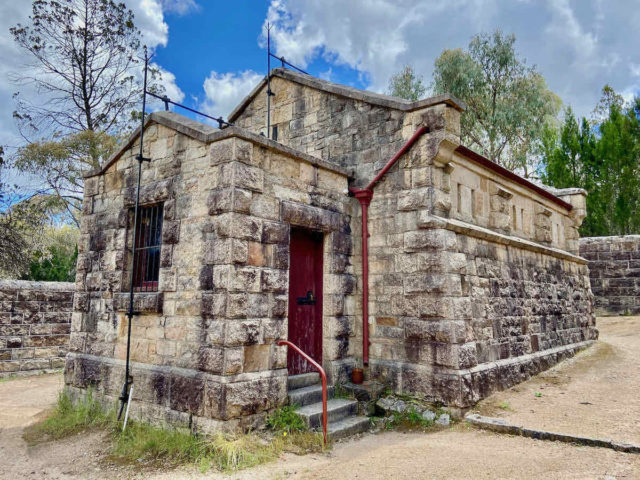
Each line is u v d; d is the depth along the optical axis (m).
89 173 8.77
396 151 8.13
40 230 18.75
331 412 6.58
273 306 6.48
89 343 8.09
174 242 6.83
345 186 8.27
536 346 9.65
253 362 6.12
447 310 7.06
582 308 12.51
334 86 9.22
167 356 6.61
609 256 17.23
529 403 7.28
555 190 13.50
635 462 4.87
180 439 5.80
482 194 9.04
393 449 5.71
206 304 6.14
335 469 5.06
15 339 11.60
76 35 19.55
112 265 7.90
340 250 7.95
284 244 6.79
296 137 9.91
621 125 21.12
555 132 23.22
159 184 7.27
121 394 6.78
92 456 5.96
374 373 7.75
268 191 6.68
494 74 22.11
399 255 7.75
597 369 9.57
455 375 6.83
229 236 6.03
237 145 6.24
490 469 4.80
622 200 20.14
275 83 10.55
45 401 8.95
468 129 22.20
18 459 6.02
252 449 5.53
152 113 7.60
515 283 9.27
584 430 5.89
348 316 7.97
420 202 7.58
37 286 12.13
